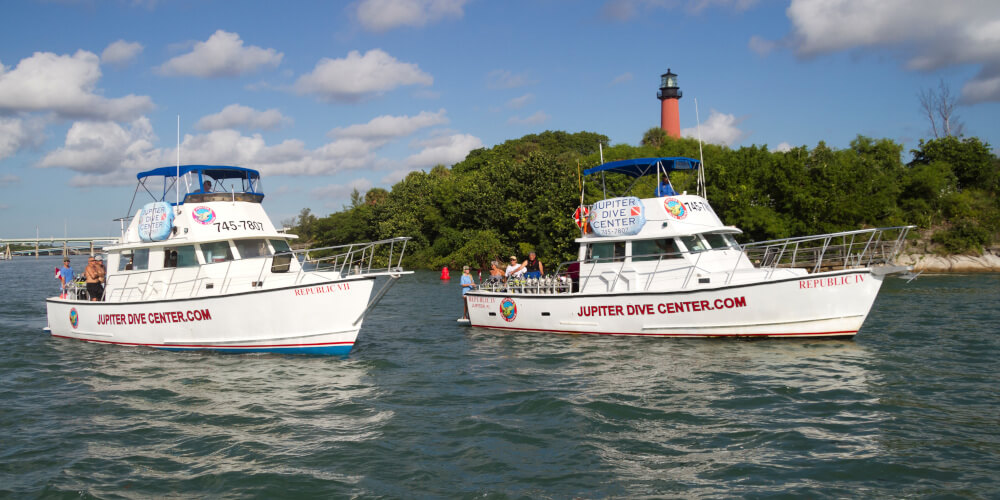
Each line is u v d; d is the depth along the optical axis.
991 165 49.12
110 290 17.53
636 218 16.95
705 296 15.58
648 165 18.53
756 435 8.93
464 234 57.19
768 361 13.34
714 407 10.31
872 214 40.56
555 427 9.51
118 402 11.38
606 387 11.70
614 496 7.06
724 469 7.76
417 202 68.62
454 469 7.96
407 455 8.46
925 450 8.23
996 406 10.09
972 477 7.36
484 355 15.13
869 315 20.19
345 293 14.56
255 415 10.39
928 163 49.69
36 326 21.77
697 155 47.97
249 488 7.47
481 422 9.78
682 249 16.52
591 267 17.78
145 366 14.27
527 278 18.98
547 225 46.88
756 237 40.03
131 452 8.78
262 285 15.60
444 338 17.84
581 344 16.02
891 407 10.10
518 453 8.47
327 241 88.81
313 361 14.46
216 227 16.09
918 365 12.85
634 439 8.91
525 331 18.55
